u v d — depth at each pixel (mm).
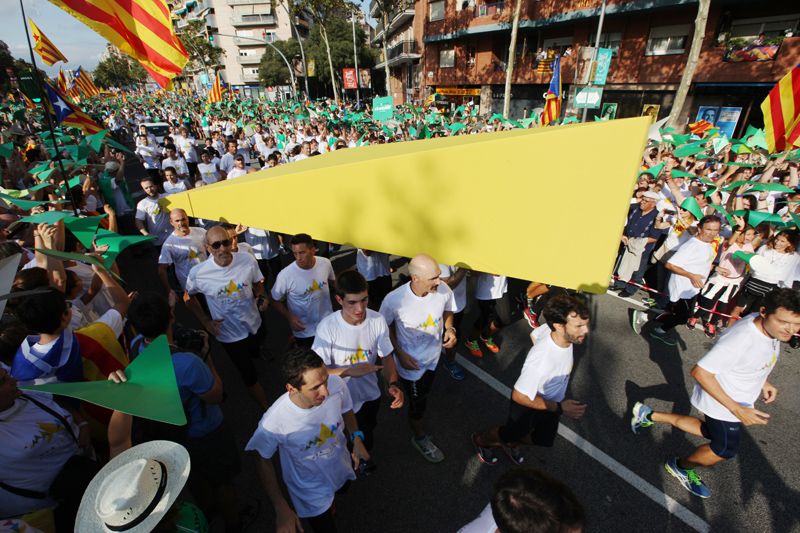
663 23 18906
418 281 2393
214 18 66438
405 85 44594
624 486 3078
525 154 1839
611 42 21297
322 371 1878
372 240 2430
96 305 3703
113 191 7176
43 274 2594
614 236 1791
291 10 33375
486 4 26531
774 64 15742
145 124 20781
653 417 3311
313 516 2219
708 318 5273
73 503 1998
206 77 55938
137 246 7516
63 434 2055
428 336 3051
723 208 5164
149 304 2428
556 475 3160
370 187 2281
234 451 2568
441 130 13930
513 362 4609
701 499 2973
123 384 1413
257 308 3791
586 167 1750
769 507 2918
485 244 2113
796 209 6051
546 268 1996
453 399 4023
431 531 2789
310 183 2430
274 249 6184
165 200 2996
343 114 24203
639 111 20750
